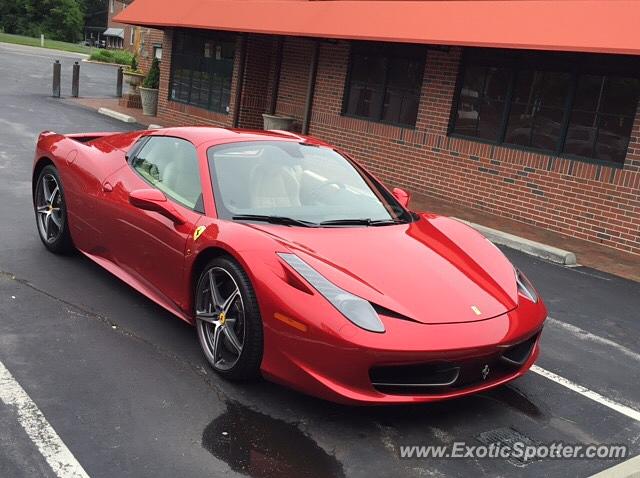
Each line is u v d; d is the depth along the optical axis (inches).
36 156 221.8
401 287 130.0
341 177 173.9
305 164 172.2
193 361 148.6
